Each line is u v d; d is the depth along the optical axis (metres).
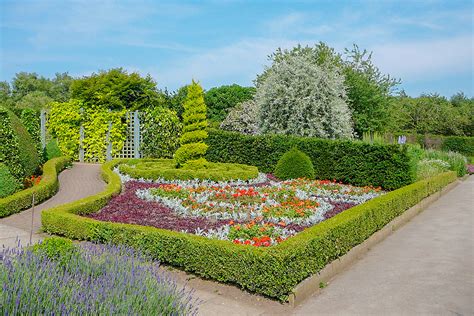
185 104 14.95
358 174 13.85
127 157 20.56
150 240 6.24
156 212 8.79
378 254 7.37
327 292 5.49
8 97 49.69
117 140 20.30
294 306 4.97
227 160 17.59
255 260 5.14
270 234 6.83
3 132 10.73
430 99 41.78
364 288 5.61
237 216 8.32
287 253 4.99
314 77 18.72
